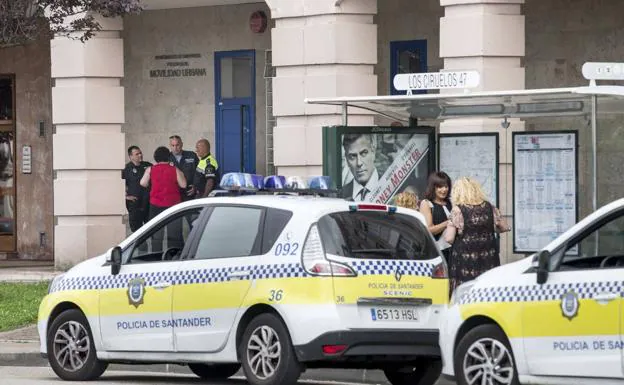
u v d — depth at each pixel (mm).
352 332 16891
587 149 28938
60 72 32656
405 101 22047
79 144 32469
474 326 16047
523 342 15391
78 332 19438
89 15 29859
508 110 22531
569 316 15016
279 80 29359
